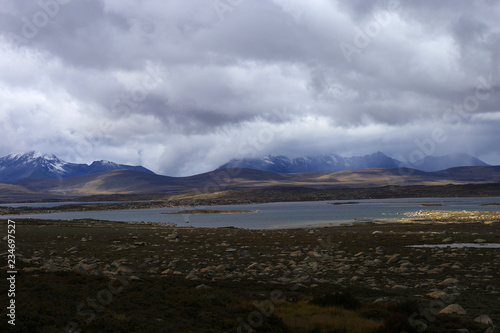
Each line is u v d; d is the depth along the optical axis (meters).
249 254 39.47
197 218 146.62
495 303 19.14
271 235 62.06
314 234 63.25
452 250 40.44
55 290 17.59
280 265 31.64
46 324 13.30
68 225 82.38
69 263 29.67
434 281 25.53
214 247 45.59
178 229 77.75
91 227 78.38
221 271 28.11
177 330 13.85
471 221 85.19
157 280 22.11
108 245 46.53
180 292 19.05
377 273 28.88
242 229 79.00
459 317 16.28
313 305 17.78
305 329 14.46
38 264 26.64
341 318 15.78
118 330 13.41
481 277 26.48
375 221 97.62
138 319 14.65
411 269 30.16
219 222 115.12
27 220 92.50
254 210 193.88
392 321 14.78
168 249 43.06
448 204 198.88
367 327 14.47
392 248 44.19
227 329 14.30
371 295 20.91
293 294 20.27
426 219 97.75
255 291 20.86
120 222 103.94
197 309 16.45
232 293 19.56
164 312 15.69
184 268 30.00
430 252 39.38
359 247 45.41
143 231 69.38
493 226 70.62
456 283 24.17
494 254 36.91
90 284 19.48
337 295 18.53
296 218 123.25
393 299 19.42
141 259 34.94
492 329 14.16
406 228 71.94
